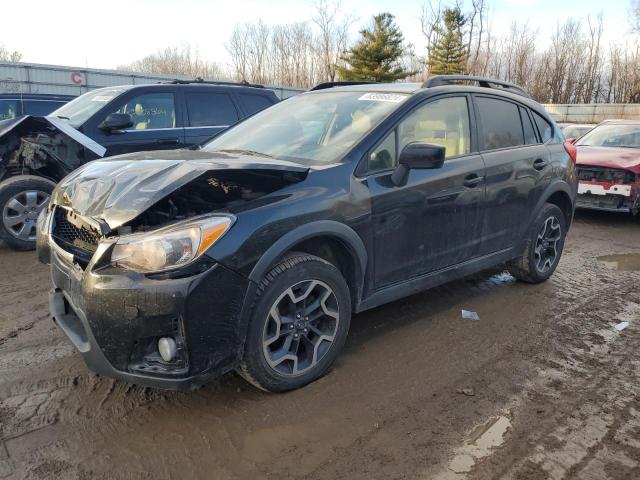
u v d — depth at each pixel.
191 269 2.49
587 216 9.10
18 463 2.41
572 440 2.67
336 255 3.30
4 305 4.30
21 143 6.04
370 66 41.50
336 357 3.24
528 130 4.73
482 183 4.04
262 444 2.59
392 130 3.50
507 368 3.41
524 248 4.77
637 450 2.61
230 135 4.26
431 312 4.31
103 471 2.38
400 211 3.43
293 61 51.00
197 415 2.80
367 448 2.58
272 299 2.79
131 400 2.93
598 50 47.28
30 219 5.92
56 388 3.04
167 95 7.09
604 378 3.32
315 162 3.32
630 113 31.69
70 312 2.95
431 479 2.37
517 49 50.16
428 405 2.96
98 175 3.01
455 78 4.17
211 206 2.85
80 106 7.02
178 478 2.35
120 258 2.51
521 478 2.39
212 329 2.58
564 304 4.60
